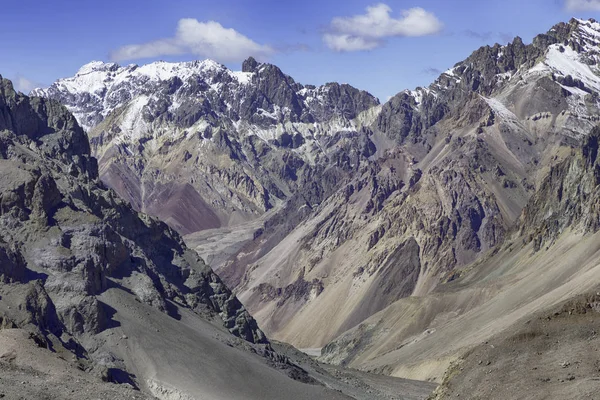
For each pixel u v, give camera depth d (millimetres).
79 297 118250
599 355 91062
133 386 111562
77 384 92312
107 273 130250
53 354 100562
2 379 87562
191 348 123750
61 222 129250
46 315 111438
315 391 126250
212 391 116000
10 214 124125
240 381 121688
